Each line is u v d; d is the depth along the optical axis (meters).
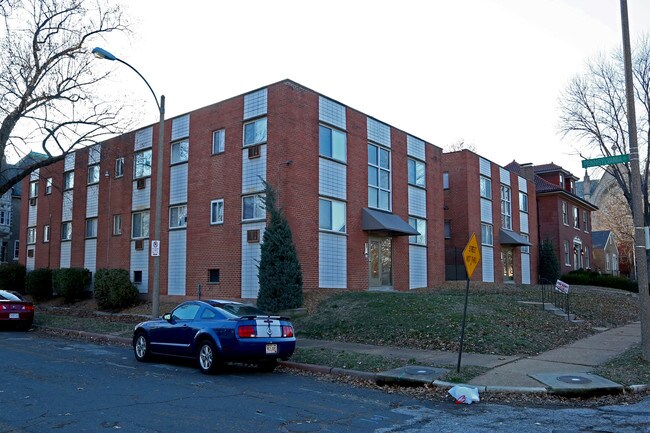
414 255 25.80
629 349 13.05
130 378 10.21
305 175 20.06
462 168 31.16
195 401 8.27
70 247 29.66
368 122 23.64
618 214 61.59
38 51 23.34
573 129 50.53
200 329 11.17
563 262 41.84
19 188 48.12
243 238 20.50
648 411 8.03
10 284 32.09
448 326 14.43
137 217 25.56
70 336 18.00
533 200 39.84
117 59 15.41
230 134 21.48
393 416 7.66
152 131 25.11
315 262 20.06
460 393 8.83
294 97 20.00
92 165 28.61
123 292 23.31
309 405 8.22
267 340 10.85
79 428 6.58
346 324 15.86
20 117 23.50
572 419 7.52
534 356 12.20
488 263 32.31
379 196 23.86
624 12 12.05
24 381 9.62
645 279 11.55
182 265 22.72
